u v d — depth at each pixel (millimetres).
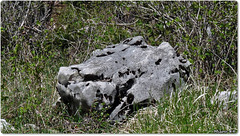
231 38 6133
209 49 5984
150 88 4957
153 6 6973
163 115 4777
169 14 6613
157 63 5133
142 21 7254
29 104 4969
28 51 5988
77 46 6848
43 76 5906
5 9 7207
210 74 6012
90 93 4699
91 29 6766
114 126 4789
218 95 5156
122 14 7602
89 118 4758
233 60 6199
